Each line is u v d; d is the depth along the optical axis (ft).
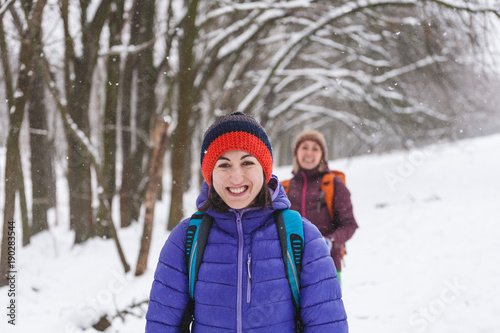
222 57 29.96
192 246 5.19
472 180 41.24
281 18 31.50
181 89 23.22
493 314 13.38
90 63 23.09
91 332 12.80
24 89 16.48
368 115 48.83
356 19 39.37
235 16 35.65
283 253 4.99
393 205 36.37
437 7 29.04
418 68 38.55
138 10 28.09
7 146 16.16
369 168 56.18
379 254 23.65
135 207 30.66
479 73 36.11
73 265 19.77
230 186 4.88
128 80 29.45
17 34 19.89
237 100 47.14
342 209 10.14
